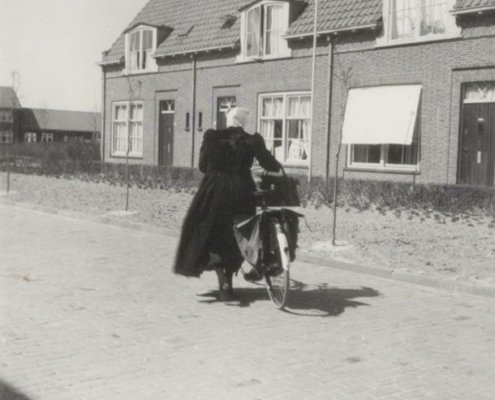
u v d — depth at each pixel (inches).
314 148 846.5
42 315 242.2
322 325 234.4
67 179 1012.5
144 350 201.5
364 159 799.1
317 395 165.2
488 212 549.6
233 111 275.0
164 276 321.4
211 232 263.3
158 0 1235.9
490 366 191.5
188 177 926.4
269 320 240.4
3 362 187.9
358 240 420.5
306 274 335.3
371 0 789.2
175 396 162.9
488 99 674.8
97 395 163.0
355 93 791.7
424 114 724.0
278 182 261.4
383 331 227.8
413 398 164.1
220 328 228.2
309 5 883.4
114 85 1250.6
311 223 501.0
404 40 736.3
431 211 569.9
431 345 211.9
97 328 225.9
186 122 1075.3
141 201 675.4
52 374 178.4
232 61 979.9
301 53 866.8
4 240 429.1
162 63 1122.7
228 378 176.9
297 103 887.1
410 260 353.7
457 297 285.4
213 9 1079.6
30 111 3166.8
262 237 257.1
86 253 385.4
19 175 1110.4
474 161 687.7
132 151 1219.9
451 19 692.1
